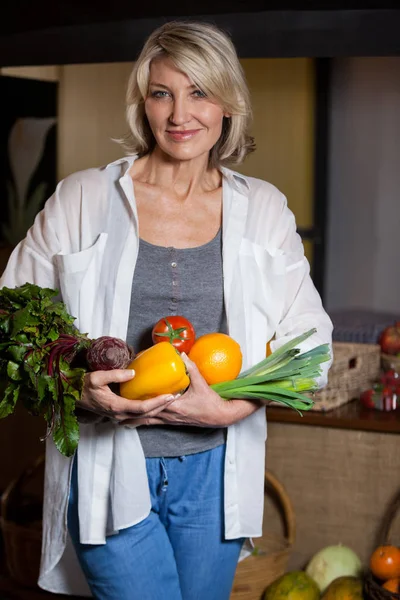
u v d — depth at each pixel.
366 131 6.49
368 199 6.55
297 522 3.07
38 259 1.93
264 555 2.82
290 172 6.62
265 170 6.66
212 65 1.79
